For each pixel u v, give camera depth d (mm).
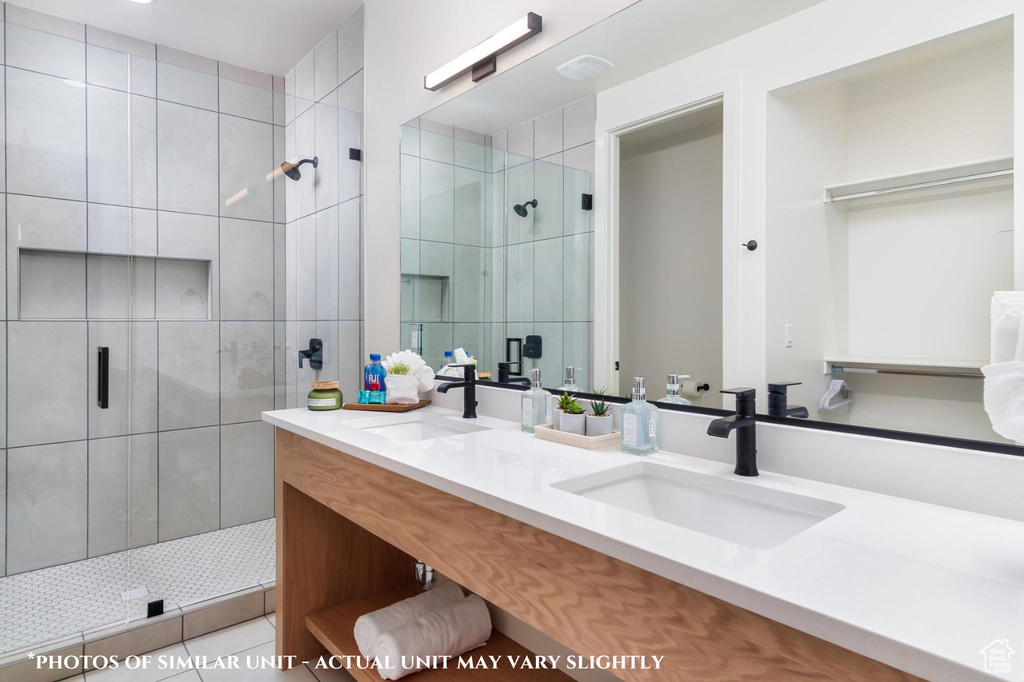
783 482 1126
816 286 1172
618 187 1590
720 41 1346
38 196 2172
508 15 1915
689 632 759
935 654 525
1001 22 944
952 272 1002
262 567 2441
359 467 1484
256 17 2795
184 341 2396
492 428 1750
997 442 954
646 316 1521
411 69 2375
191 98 2428
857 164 1116
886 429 1076
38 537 2170
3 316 2119
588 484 1166
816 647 638
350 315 2736
